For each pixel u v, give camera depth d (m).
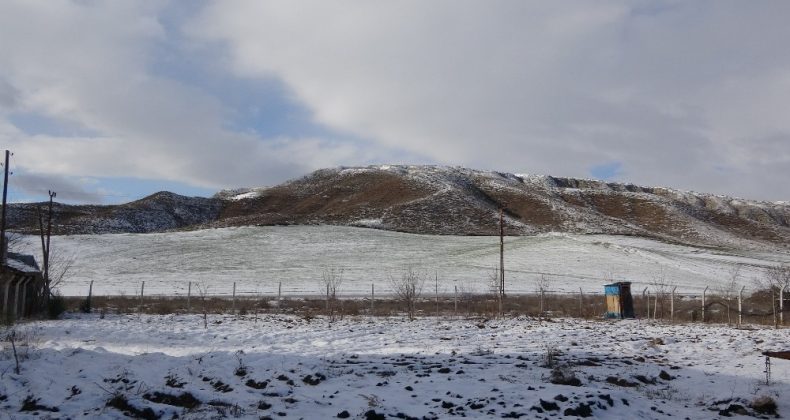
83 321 27.23
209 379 12.54
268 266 72.06
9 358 13.65
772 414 10.19
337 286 56.28
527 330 24.17
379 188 164.50
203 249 83.25
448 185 152.88
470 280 62.31
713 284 60.53
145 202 158.25
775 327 25.95
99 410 9.28
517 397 10.31
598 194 179.62
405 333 22.98
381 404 9.98
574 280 62.19
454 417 9.11
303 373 13.29
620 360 15.68
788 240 145.38
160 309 33.91
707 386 12.46
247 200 183.12
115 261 74.12
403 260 76.25
